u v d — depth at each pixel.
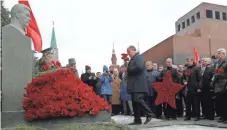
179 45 35.22
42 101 6.82
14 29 7.49
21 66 7.43
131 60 8.71
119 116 12.53
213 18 42.62
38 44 9.68
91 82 13.03
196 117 9.91
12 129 6.20
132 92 8.69
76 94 6.91
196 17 43.25
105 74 13.06
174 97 10.34
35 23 9.60
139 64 8.54
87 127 6.23
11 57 7.41
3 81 7.29
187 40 35.94
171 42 35.19
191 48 36.12
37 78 7.21
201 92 10.09
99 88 12.95
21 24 7.95
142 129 7.80
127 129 6.60
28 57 7.51
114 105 13.83
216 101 10.39
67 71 7.35
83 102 6.87
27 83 7.40
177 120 10.02
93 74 13.19
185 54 35.50
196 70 10.04
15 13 7.93
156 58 37.41
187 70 10.43
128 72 8.75
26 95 7.14
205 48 37.84
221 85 8.89
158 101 10.70
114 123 6.86
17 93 7.31
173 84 10.38
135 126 8.22
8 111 7.04
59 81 7.13
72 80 7.26
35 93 7.02
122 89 13.22
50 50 9.83
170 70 10.66
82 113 6.83
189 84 10.10
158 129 7.78
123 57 9.31
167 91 10.52
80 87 7.09
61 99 6.84
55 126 6.75
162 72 11.04
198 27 41.16
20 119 6.94
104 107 7.12
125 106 13.16
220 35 39.78
